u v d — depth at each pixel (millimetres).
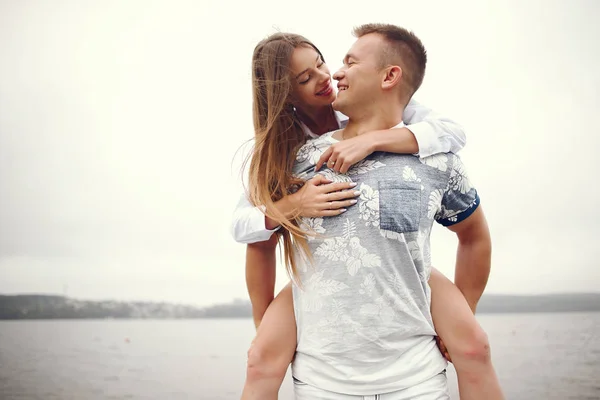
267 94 1387
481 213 1409
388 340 1225
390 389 1221
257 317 1512
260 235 1341
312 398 1252
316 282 1251
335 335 1224
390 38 1348
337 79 1359
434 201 1288
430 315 1295
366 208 1234
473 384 1299
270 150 1357
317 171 1332
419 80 1397
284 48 1396
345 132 1374
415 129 1291
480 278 1450
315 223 1263
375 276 1217
